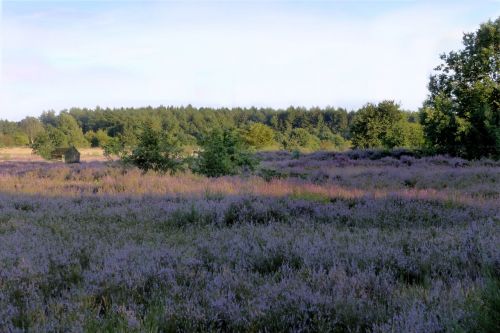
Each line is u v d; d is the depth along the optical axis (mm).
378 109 46188
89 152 70312
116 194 11680
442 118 28578
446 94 31359
